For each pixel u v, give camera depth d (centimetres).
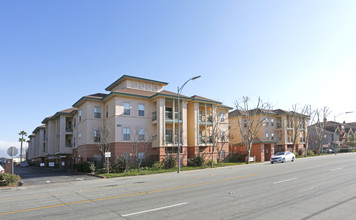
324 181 1459
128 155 2911
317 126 5988
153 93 3359
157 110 3022
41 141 5356
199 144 3281
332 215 762
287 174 1866
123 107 2966
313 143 6400
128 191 1334
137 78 3391
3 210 956
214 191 1233
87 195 1248
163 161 2867
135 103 3062
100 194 1266
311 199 989
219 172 2325
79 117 3428
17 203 1095
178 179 1856
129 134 2956
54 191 1455
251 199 1016
